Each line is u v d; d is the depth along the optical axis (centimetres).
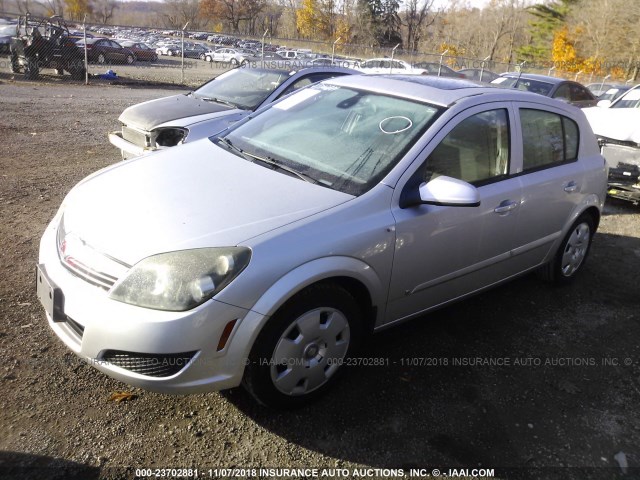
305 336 263
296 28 6988
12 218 496
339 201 278
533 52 5297
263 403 265
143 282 232
